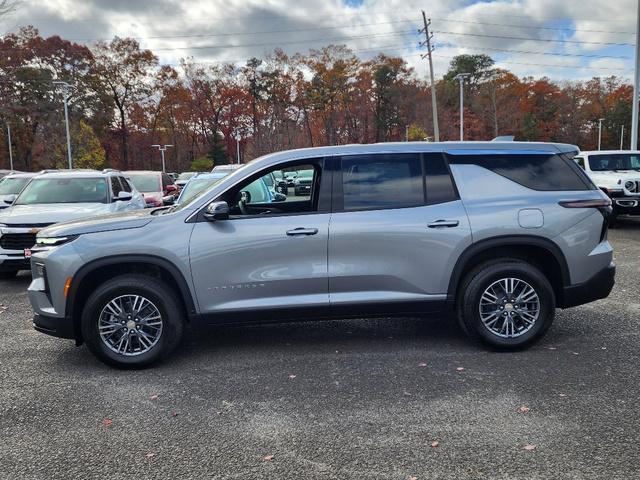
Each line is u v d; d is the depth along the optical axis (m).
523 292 4.85
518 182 4.90
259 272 4.67
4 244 8.28
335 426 3.55
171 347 4.72
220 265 4.64
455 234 4.73
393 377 4.37
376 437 3.39
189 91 72.88
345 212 4.74
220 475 3.01
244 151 75.50
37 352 5.22
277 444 3.34
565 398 3.88
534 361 4.65
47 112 55.62
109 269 4.77
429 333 5.57
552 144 5.06
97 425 3.65
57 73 59.28
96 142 52.94
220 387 4.27
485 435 3.37
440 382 4.24
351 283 4.75
